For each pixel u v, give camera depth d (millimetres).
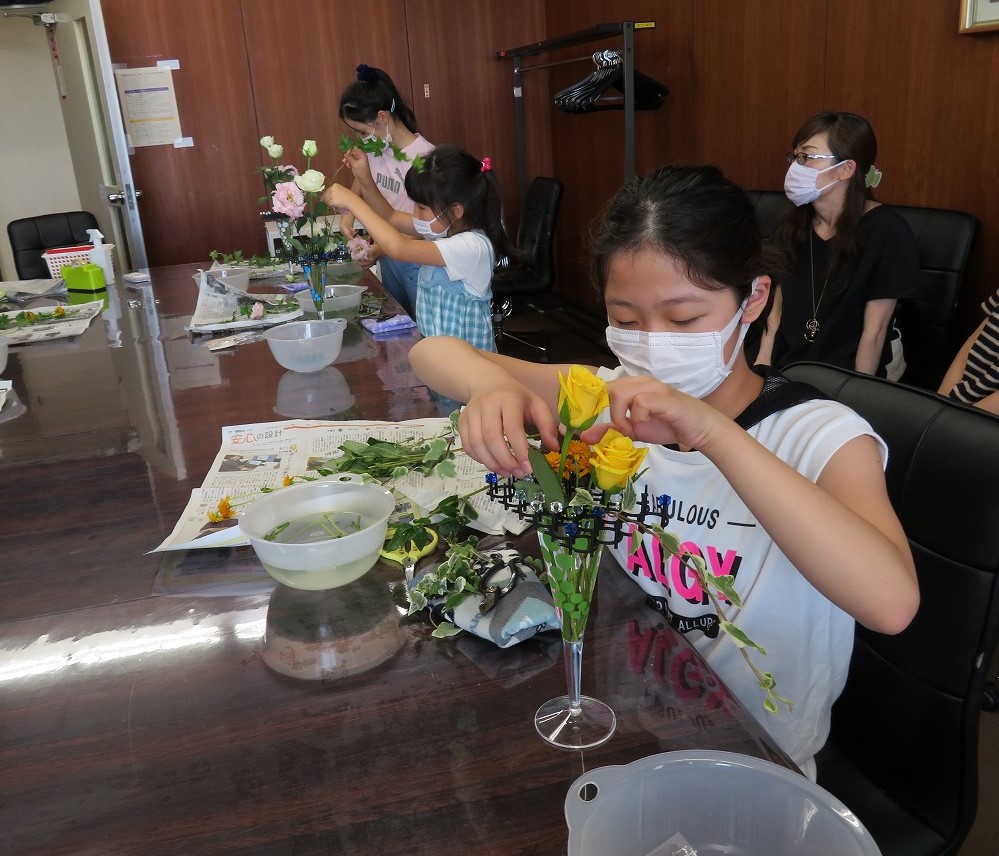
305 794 729
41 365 2271
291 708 842
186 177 5047
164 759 784
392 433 1561
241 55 4945
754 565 996
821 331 2459
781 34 3225
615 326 1001
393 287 3570
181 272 3717
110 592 1084
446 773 742
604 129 4801
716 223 892
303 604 1029
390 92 3406
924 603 977
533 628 910
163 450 1578
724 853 663
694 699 820
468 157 2699
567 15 5059
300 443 1549
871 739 1067
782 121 3301
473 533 1151
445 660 902
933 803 995
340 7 5020
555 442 814
